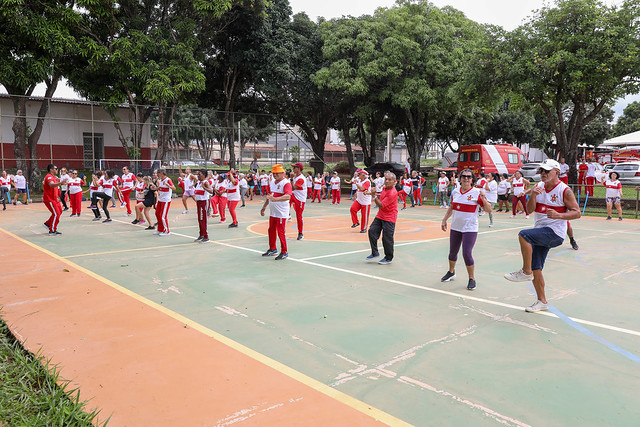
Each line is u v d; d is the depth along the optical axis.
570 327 4.98
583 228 13.75
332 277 7.27
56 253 9.19
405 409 3.24
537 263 5.49
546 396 3.45
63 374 3.73
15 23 19.39
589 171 21.09
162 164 26.19
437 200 24.59
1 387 3.39
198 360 4.05
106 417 3.10
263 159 30.23
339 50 26.20
